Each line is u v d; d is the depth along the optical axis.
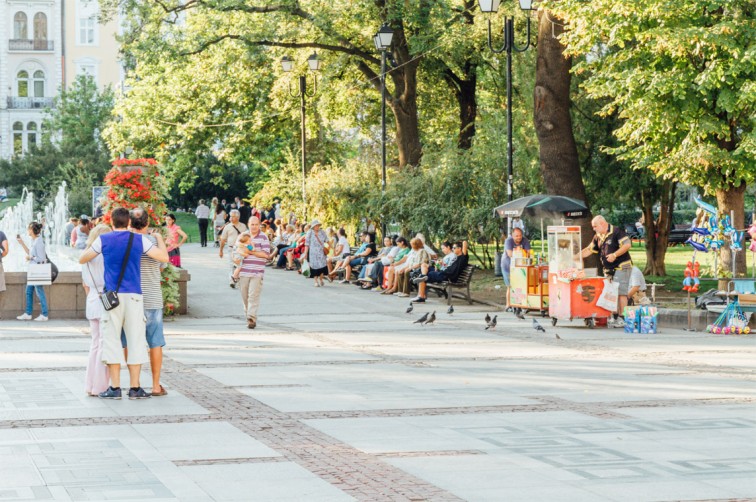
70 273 25.94
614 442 10.38
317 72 45.97
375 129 51.44
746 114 26.33
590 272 24.11
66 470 9.15
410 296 31.66
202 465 9.37
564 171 30.55
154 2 42.22
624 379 15.04
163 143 60.25
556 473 9.03
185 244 58.56
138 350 13.21
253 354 18.39
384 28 38.00
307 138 55.81
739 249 23.83
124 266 13.14
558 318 23.56
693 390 13.93
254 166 75.56
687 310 23.23
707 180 27.05
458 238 37.78
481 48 43.31
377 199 38.91
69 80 101.12
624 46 27.30
